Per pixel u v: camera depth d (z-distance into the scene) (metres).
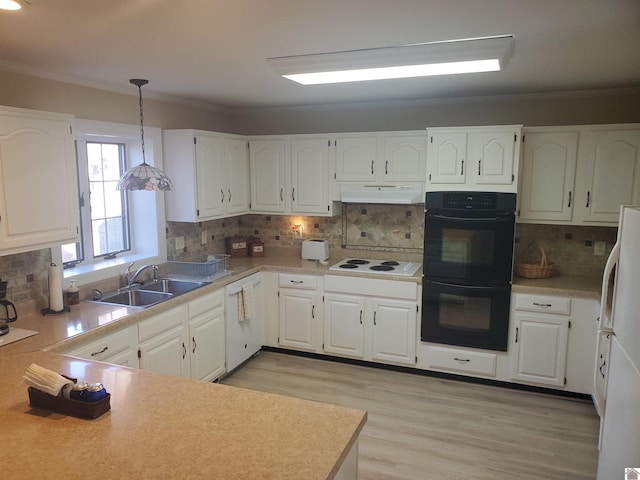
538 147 3.85
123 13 1.95
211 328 3.85
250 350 4.47
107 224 3.86
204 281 3.92
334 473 1.45
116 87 3.61
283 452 1.51
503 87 3.73
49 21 2.06
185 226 4.43
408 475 2.84
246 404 1.83
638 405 1.81
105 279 3.56
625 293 2.03
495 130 3.77
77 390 1.74
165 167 4.10
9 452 1.50
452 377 4.13
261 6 1.87
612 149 3.66
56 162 2.78
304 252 4.82
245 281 4.30
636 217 1.93
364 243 4.84
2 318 2.78
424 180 4.20
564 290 3.66
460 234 3.89
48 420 1.69
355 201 4.39
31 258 2.99
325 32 2.23
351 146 4.41
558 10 1.92
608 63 2.87
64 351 2.53
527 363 3.85
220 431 1.63
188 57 2.72
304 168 4.61
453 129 3.87
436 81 3.48
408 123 4.55
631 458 1.87
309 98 4.32
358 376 4.20
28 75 3.00
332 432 1.64
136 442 1.56
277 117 5.05
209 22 2.08
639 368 1.81
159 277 4.05
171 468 1.42
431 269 4.01
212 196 4.27
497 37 2.31
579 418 3.49
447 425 3.40
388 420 3.46
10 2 1.77
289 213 4.74
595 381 2.34
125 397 1.88
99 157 3.75
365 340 4.32
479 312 3.92
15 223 2.57
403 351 4.21
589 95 3.94
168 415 1.74
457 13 1.96
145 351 3.13
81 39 2.35
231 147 4.53
